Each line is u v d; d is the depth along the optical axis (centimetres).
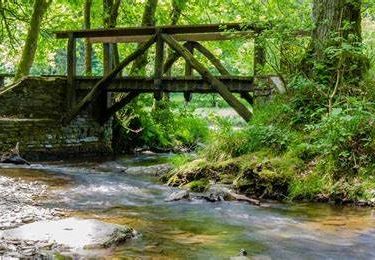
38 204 694
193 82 1246
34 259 425
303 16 964
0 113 1355
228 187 790
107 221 601
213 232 556
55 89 1415
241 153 886
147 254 468
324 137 809
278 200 740
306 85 900
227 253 476
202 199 742
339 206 690
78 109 1395
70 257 444
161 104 1875
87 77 1395
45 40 2239
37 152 1334
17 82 1388
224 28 1129
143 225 584
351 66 913
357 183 717
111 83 1362
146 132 1722
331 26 963
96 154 1518
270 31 952
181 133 1853
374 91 882
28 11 2023
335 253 480
